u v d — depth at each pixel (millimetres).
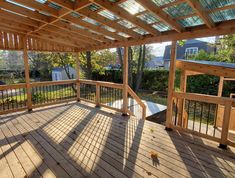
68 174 2172
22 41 4684
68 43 5336
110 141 3092
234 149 2814
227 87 8469
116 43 4520
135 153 2684
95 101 5746
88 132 3488
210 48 15594
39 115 4598
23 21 3469
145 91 12742
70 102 6070
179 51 18844
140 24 3016
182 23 2967
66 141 3086
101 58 12078
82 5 2436
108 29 3789
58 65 11508
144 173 2193
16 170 2250
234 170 2271
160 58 25609
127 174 2172
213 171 2248
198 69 3635
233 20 2561
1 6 2705
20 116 4504
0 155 2609
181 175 2162
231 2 2191
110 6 2461
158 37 3555
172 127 3566
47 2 2740
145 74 12773
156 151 2746
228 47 9211
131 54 12539
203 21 2578
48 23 3369
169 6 2400
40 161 2453
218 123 4902
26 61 4824
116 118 4367
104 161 2461
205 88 9305
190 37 3059
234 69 3148
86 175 2152
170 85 3486
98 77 14188
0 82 15109
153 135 3357
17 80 17141
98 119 4285
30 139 3162
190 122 5730
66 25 3592
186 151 2750
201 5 2229
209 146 2916
